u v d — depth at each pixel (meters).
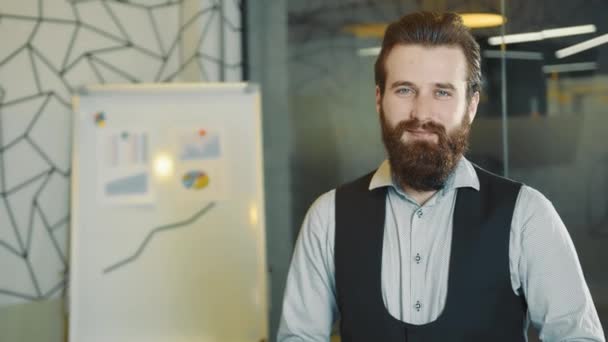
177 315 2.42
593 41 2.01
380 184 1.34
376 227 1.32
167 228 2.45
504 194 1.25
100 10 2.93
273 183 3.17
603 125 2.00
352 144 2.86
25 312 2.78
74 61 2.88
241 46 3.23
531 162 2.17
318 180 2.99
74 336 2.36
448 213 1.28
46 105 2.83
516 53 2.20
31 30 2.80
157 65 3.07
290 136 3.10
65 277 2.86
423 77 1.23
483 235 1.22
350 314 1.30
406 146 1.24
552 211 1.23
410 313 1.24
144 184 2.46
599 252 2.01
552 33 2.11
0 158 2.75
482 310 1.20
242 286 2.44
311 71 3.01
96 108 2.46
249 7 3.21
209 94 2.49
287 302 1.40
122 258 2.42
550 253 1.19
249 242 2.45
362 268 1.30
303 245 1.41
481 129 2.29
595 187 2.02
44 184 2.84
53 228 2.85
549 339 1.19
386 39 1.30
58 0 2.85
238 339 2.42
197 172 2.47
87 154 2.44
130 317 2.39
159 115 2.49
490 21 2.27
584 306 1.16
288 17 3.09
